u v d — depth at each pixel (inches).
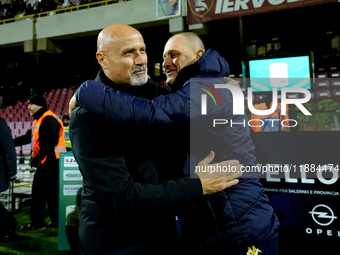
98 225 37.7
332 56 288.0
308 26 323.0
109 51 38.3
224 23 322.7
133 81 39.1
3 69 472.4
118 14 320.5
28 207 154.1
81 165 36.9
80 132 36.7
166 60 54.1
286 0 231.1
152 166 39.8
